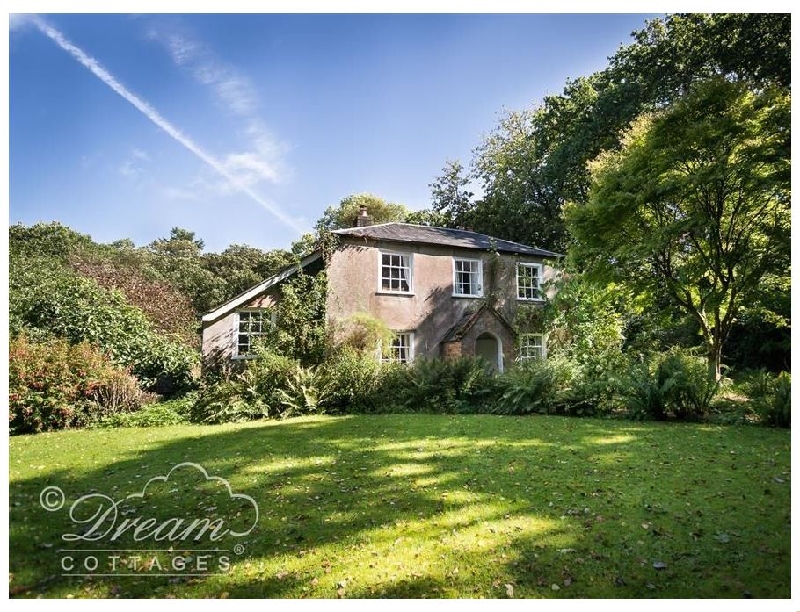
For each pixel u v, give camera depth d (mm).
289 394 10805
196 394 11523
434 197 31688
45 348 9812
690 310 12023
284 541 3725
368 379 11383
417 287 15180
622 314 15898
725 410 9188
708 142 10211
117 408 10219
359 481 5129
